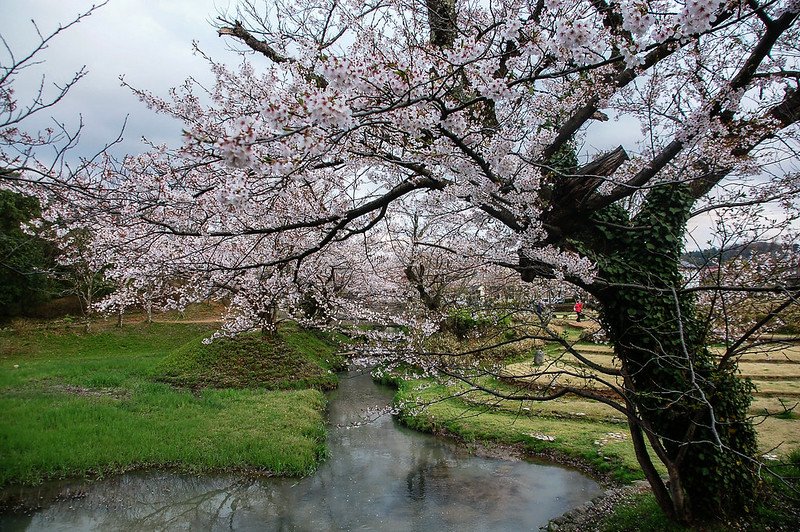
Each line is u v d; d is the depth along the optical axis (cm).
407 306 1766
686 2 263
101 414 1329
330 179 699
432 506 968
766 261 623
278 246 920
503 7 561
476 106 529
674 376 657
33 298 2673
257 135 269
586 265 561
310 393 1652
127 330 2627
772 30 451
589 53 298
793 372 1564
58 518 900
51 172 463
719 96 514
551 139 604
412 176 553
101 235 698
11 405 1384
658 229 655
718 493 677
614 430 1273
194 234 497
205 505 965
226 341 1964
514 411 1423
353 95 311
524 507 955
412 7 630
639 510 792
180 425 1290
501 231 691
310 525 898
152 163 598
